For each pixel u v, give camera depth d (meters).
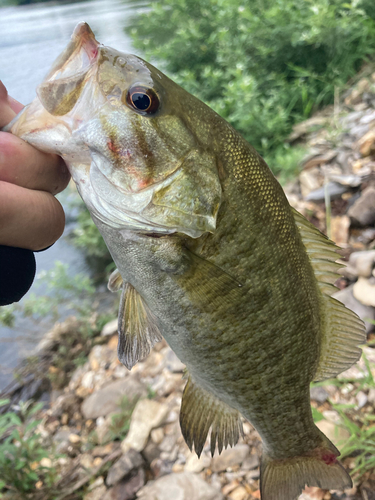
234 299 0.18
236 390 0.20
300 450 0.24
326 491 0.30
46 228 0.14
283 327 0.20
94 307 0.65
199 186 0.17
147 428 0.40
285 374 0.21
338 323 0.23
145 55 0.97
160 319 0.19
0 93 0.15
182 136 0.17
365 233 0.50
